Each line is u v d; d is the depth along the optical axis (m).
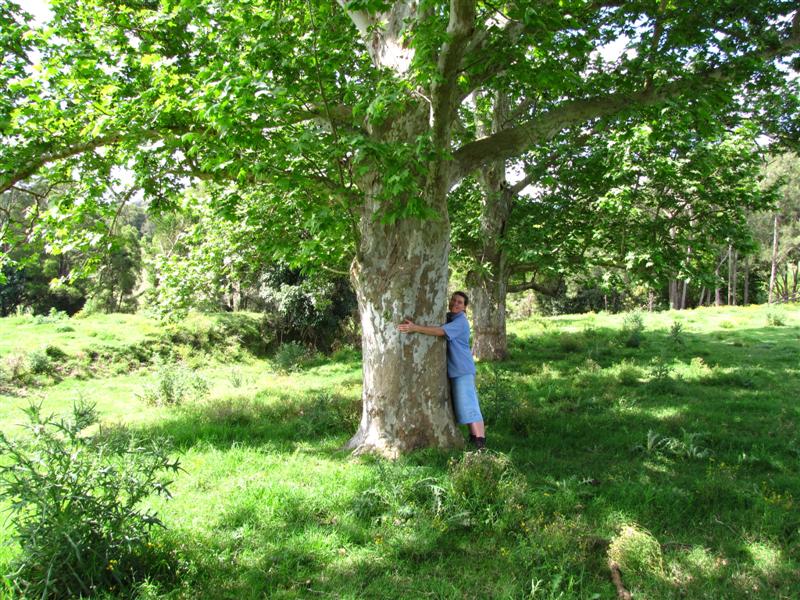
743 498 4.66
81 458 3.32
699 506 4.53
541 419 7.62
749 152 10.15
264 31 5.09
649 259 10.95
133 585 3.09
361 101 5.05
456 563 3.65
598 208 11.64
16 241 7.23
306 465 5.77
